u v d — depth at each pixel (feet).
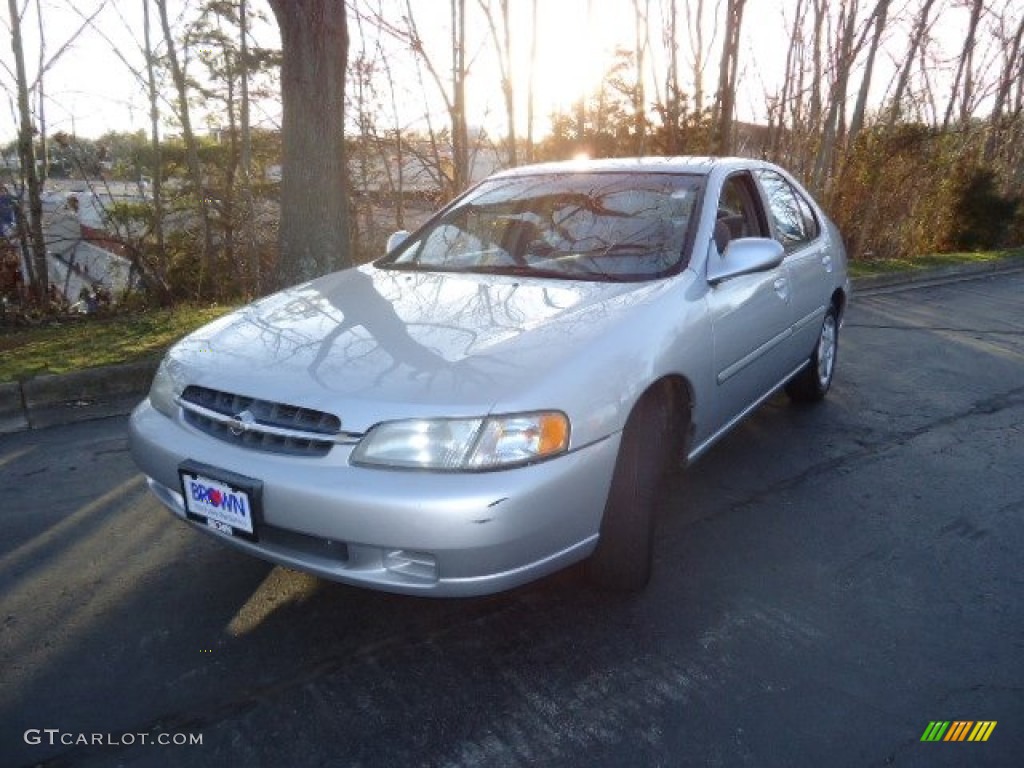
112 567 9.45
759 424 14.80
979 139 51.52
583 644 8.00
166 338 18.04
